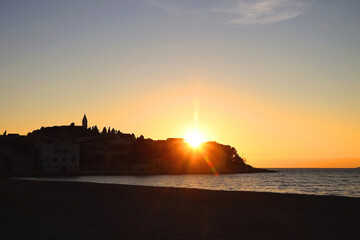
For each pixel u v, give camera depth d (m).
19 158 172.75
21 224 20.31
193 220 21.84
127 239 16.67
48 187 46.50
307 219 22.11
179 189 43.00
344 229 19.03
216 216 23.34
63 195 36.69
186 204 29.50
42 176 164.25
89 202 30.77
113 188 44.44
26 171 169.50
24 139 199.88
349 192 82.31
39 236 17.22
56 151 184.38
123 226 19.83
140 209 26.56
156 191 40.34
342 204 28.78
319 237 17.20
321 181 149.00
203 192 39.12
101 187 45.97
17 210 25.94
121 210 26.09
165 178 175.88
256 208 26.98
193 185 115.75
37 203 30.03
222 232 18.30
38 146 187.00
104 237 17.08
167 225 20.14
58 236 17.23
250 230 18.81
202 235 17.59
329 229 19.05
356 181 148.62
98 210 25.97
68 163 188.25
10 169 168.88
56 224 20.34
